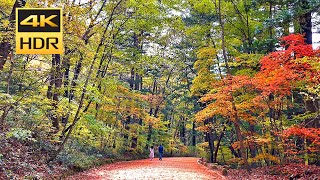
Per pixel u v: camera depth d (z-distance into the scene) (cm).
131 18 1817
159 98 3525
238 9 2106
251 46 1962
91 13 1398
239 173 1664
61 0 1099
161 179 1377
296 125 1361
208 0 2125
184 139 5059
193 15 2436
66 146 1597
